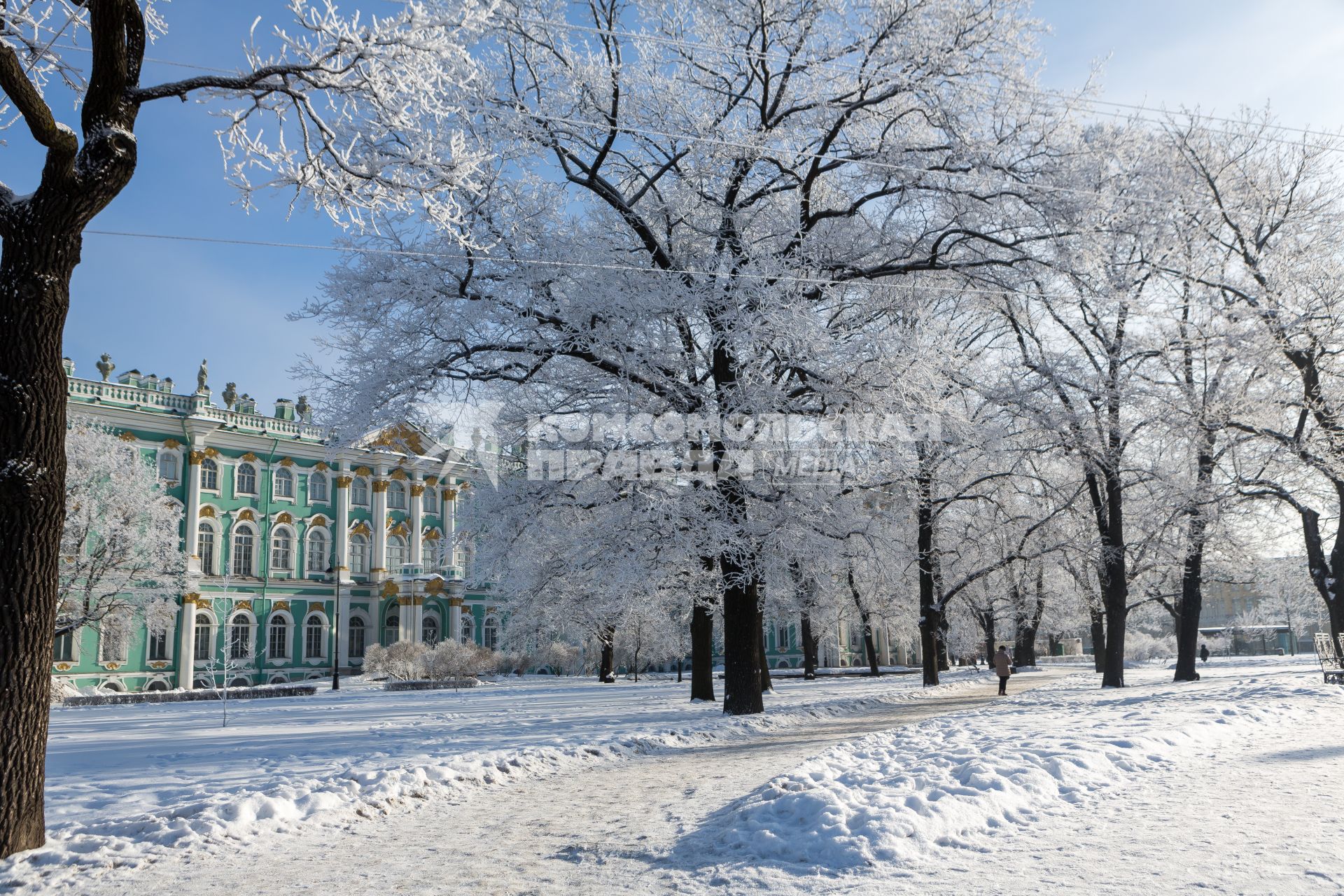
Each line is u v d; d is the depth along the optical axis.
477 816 9.14
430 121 15.10
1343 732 12.93
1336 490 26.11
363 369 17.50
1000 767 8.84
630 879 6.32
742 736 16.56
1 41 6.85
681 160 20.45
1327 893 5.09
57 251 7.61
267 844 7.91
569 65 18.91
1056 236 17.62
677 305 17.39
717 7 18.83
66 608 38.78
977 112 18.05
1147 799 8.10
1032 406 24.36
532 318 17.38
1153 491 29.03
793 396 19.66
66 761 13.52
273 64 8.45
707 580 21.91
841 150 19.38
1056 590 48.22
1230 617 98.75
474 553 21.78
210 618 54.97
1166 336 25.92
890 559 22.56
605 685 43.66
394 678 47.34
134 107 8.09
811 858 6.52
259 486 58.41
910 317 20.72
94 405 51.03
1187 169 22.52
